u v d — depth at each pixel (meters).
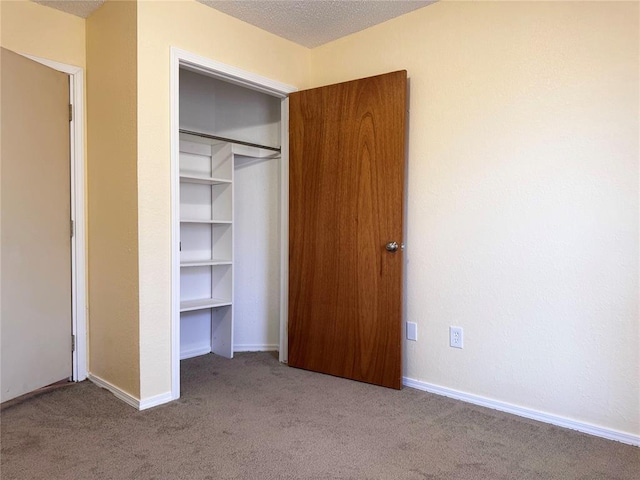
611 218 1.96
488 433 2.03
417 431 2.04
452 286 2.47
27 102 2.36
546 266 2.15
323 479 1.65
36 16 2.47
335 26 2.79
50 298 2.51
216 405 2.34
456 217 2.44
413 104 2.61
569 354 2.09
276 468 1.72
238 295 3.52
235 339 3.53
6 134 2.25
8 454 1.81
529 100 2.18
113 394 2.46
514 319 2.25
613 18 1.94
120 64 2.36
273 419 2.17
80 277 2.66
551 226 2.13
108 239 2.49
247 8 2.55
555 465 1.76
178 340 2.45
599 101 1.98
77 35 2.63
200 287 3.40
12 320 2.28
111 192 2.46
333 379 2.78
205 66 2.51
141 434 1.99
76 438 1.95
